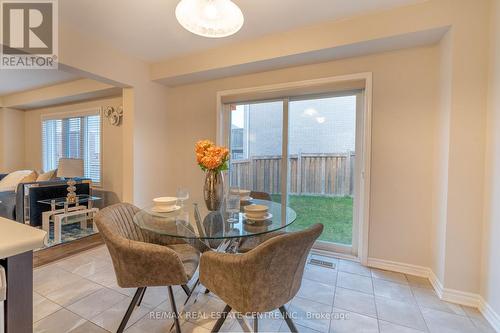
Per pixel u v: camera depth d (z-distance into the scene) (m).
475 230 1.84
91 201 3.75
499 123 1.65
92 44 2.57
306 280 2.25
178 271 1.37
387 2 1.99
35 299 1.92
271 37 2.54
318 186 2.86
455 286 1.91
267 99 3.02
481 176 1.81
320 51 2.37
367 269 2.45
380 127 2.42
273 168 3.06
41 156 5.20
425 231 2.28
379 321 1.70
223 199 2.12
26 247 0.82
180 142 3.54
